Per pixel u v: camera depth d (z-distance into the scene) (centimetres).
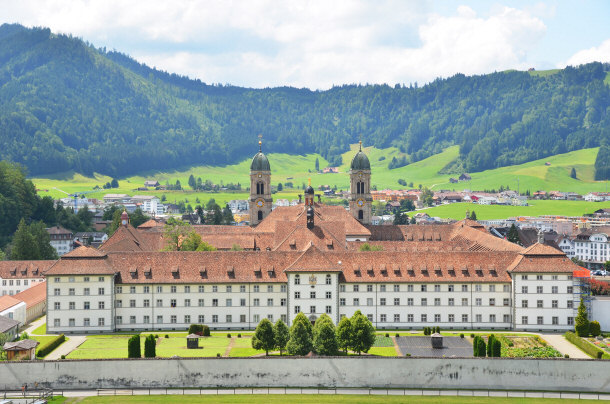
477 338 17312
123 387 16500
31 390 16125
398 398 15625
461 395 15938
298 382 16650
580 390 16400
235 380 16638
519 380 16475
